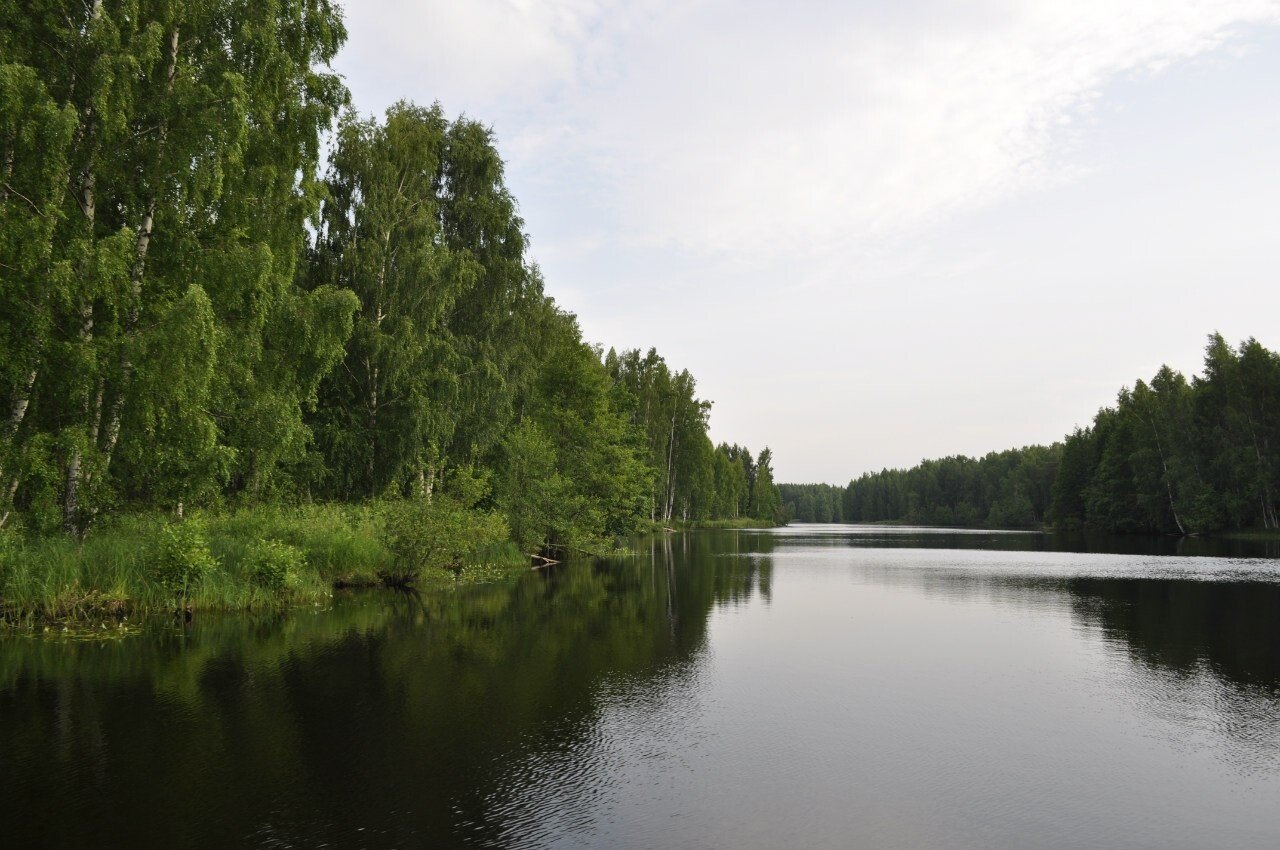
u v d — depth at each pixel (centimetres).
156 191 1584
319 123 1898
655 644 1227
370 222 2653
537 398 3734
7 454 1359
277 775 625
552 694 901
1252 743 724
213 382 1680
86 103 1506
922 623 1470
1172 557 3562
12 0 1441
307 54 1952
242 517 1919
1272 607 1700
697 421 7788
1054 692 926
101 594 1380
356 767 645
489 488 2812
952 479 15612
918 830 520
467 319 3091
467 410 2877
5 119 1328
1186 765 660
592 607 1670
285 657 1092
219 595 1522
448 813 548
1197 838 508
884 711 835
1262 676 1017
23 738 720
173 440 1584
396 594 1888
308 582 1792
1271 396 5734
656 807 561
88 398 1514
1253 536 5722
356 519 2264
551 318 4059
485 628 1365
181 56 1689
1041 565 3039
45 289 1355
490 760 665
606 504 3825
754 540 5800
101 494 1534
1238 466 5722
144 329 1505
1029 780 622
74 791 589
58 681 939
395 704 848
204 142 1545
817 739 732
